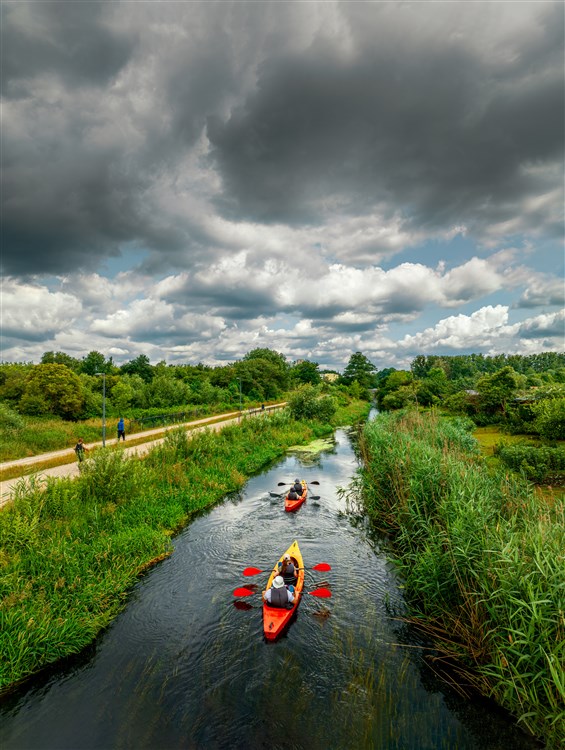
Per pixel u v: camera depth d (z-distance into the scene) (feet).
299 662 25.34
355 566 37.65
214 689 23.25
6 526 33.65
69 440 92.73
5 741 19.94
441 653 25.66
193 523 48.65
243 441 90.17
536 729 19.63
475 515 28.35
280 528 46.98
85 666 25.20
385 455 50.52
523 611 21.39
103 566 34.71
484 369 437.17
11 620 25.23
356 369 358.64
